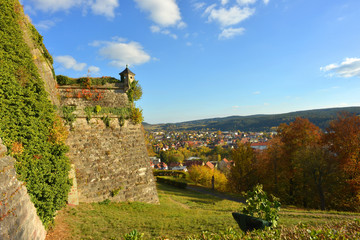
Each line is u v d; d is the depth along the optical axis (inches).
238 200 1007.6
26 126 288.8
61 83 706.8
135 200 639.1
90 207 515.5
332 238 165.9
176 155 5017.2
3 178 206.8
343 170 858.1
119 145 661.3
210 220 465.4
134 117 717.3
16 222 214.1
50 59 651.5
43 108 361.1
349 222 236.5
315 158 916.0
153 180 717.9
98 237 335.6
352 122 868.0
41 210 305.4
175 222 447.5
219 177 1754.4
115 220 439.8
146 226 409.1
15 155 256.2
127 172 650.2
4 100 253.1
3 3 325.4
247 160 1199.6
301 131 1068.5
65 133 462.9
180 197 936.9
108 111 662.5
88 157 585.6
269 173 1192.8
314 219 475.2
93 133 616.4
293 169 1055.0
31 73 358.0
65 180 406.0
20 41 345.7
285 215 534.0
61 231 346.0
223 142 7180.1
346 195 885.8
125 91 813.9
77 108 605.9
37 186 295.6
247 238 174.6
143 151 725.3
